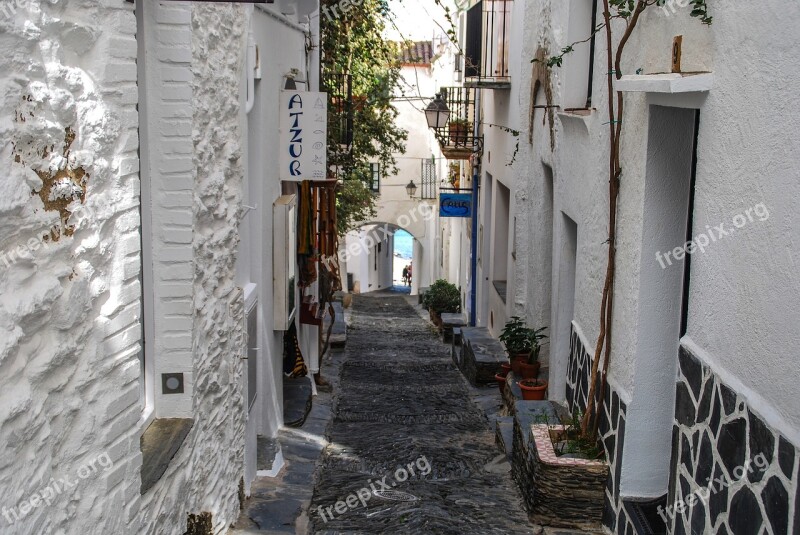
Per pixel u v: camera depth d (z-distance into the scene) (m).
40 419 2.66
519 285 11.84
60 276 2.80
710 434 4.05
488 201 16.02
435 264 29.48
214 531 5.38
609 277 5.96
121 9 3.36
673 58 4.72
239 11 6.09
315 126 8.57
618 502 5.56
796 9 3.29
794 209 3.26
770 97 3.50
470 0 17.38
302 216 9.55
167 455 4.16
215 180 5.24
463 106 19.41
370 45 15.33
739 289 3.78
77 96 2.97
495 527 5.96
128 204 3.41
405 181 30.05
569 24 8.07
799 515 3.10
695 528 4.23
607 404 5.99
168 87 4.57
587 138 7.20
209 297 5.21
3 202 2.40
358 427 9.50
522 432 6.94
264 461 7.27
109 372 3.23
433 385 12.41
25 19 2.57
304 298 10.27
